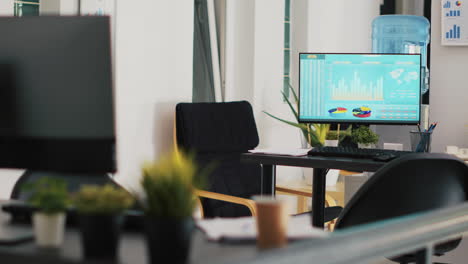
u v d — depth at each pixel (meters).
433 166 2.04
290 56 5.09
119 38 3.48
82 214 1.05
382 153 2.68
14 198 1.90
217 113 3.69
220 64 4.51
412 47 5.39
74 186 1.86
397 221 1.15
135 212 1.29
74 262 1.01
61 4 3.30
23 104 1.37
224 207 3.37
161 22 3.76
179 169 1.04
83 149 1.34
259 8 4.50
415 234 1.17
